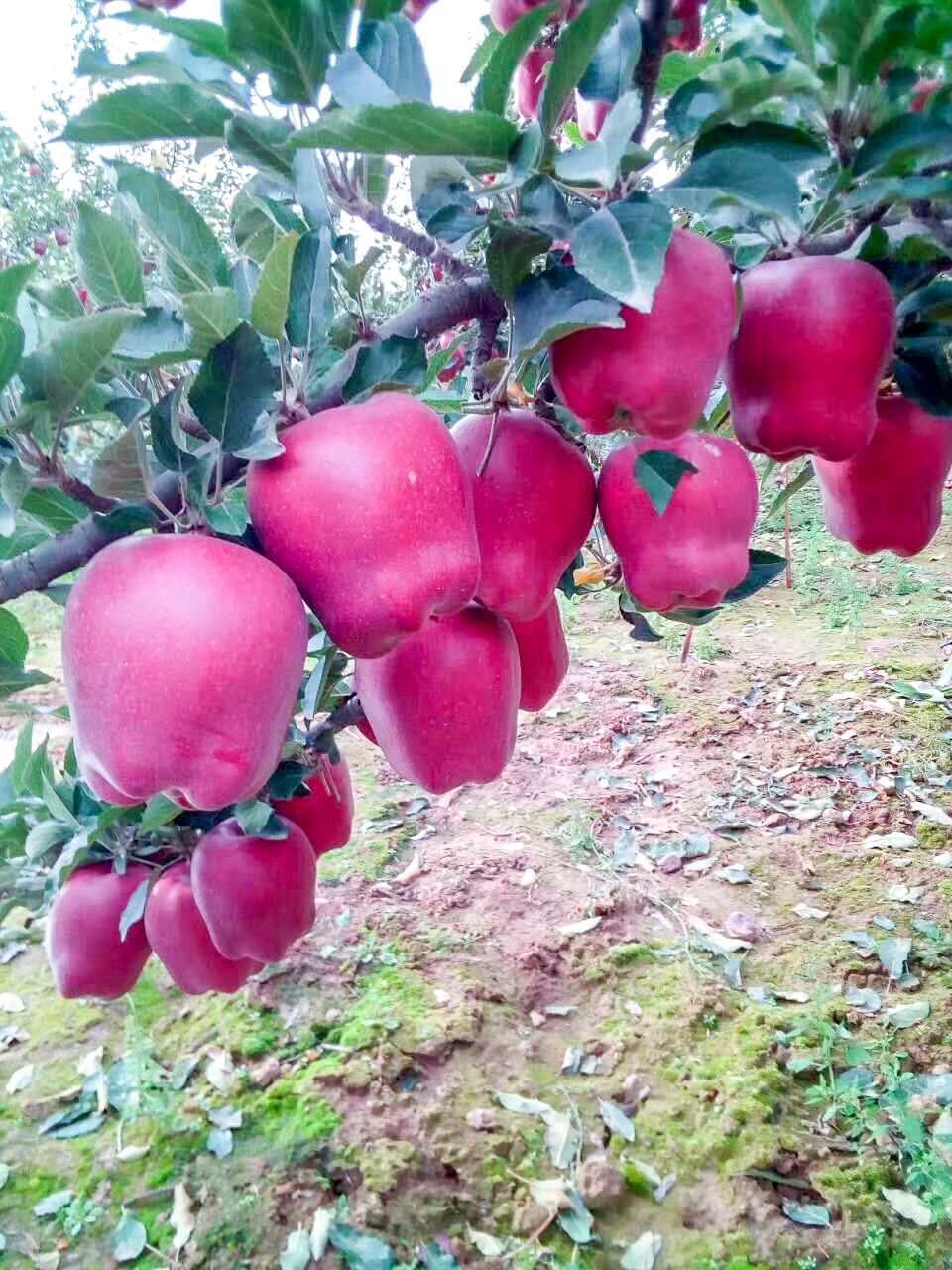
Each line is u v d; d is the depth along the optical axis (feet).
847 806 14.43
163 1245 8.05
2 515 2.81
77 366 2.66
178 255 3.39
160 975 11.44
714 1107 9.08
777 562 4.55
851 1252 7.73
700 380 3.25
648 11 3.23
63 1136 9.16
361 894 12.80
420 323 3.56
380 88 3.02
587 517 4.01
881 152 3.34
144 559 2.84
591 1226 8.04
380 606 3.01
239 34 2.97
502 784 15.99
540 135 2.87
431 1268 7.70
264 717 2.94
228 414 2.91
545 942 11.54
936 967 10.87
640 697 18.76
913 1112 8.89
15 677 3.90
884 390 4.55
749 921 11.85
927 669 18.40
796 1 3.36
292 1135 8.91
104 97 3.12
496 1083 9.60
